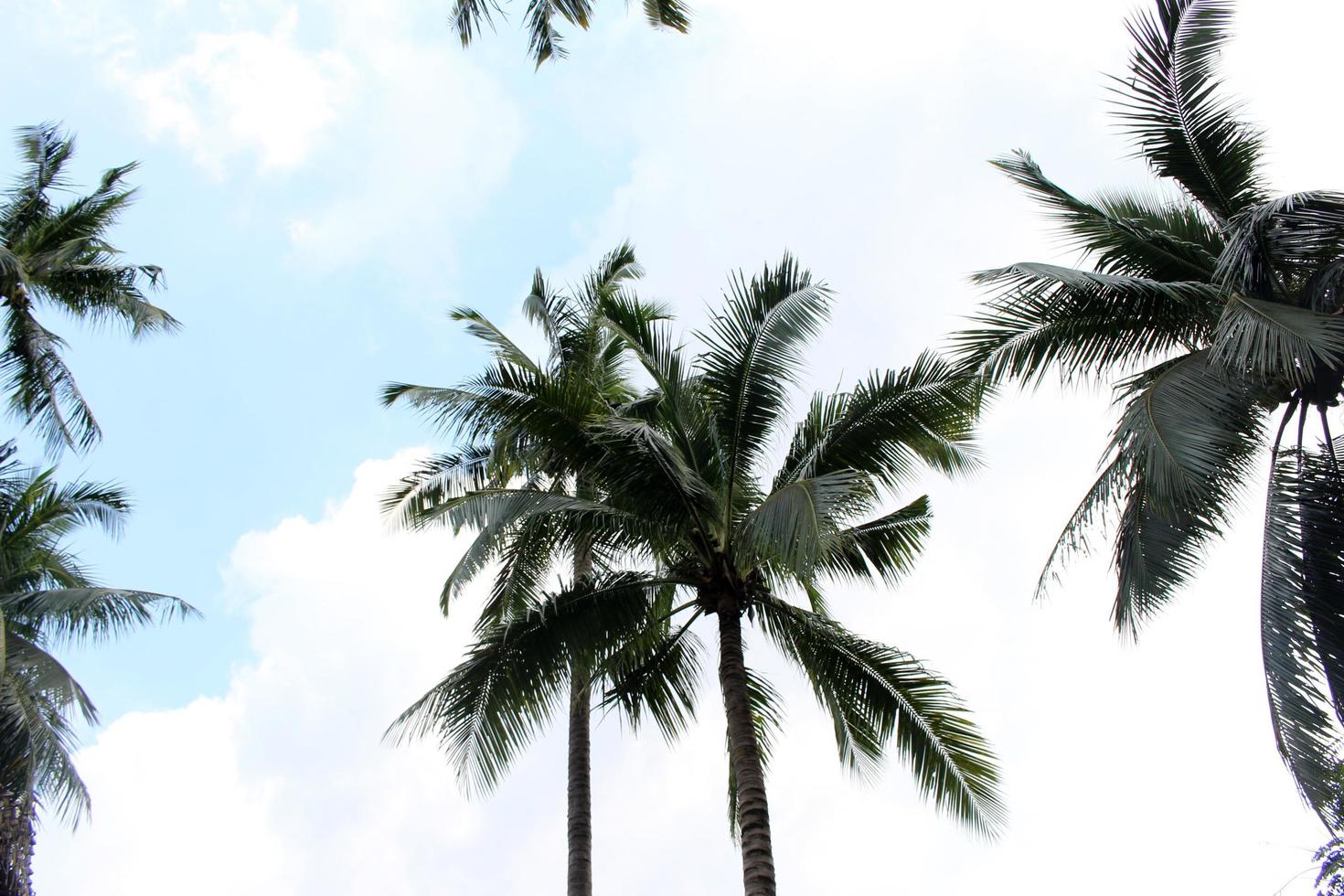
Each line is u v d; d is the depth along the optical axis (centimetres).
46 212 2383
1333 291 1278
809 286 1516
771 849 1284
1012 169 1522
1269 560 1248
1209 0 1395
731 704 1377
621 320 1556
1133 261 1456
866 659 1477
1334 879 1021
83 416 2222
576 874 1720
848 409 1452
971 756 1436
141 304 2366
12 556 2000
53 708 1712
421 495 1833
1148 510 1362
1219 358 1229
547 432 1420
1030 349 1385
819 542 1172
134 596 1934
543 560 1838
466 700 1387
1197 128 1409
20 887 1530
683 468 1379
